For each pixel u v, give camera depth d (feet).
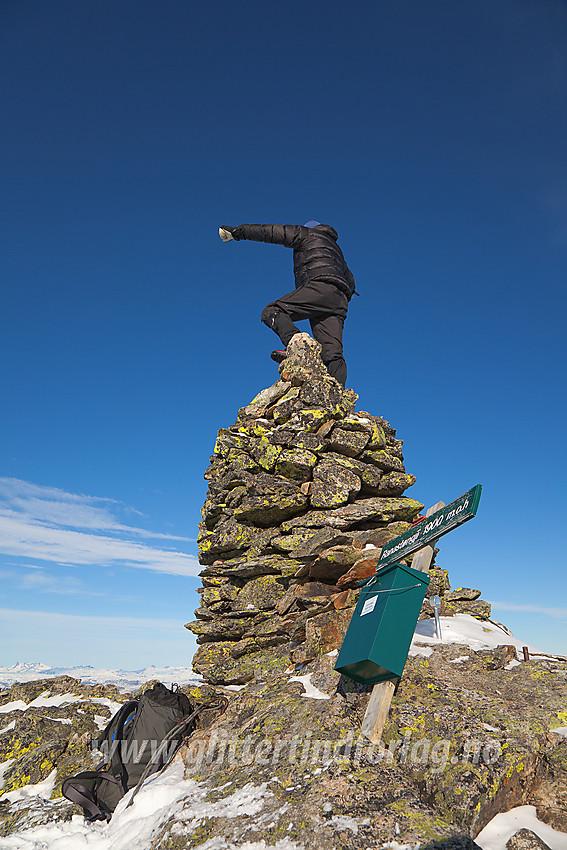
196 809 7.32
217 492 15.21
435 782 7.13
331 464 14.29
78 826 8.32
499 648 10.20
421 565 8.94
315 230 17.12
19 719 11.51
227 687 12.29
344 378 16.58
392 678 8.18
